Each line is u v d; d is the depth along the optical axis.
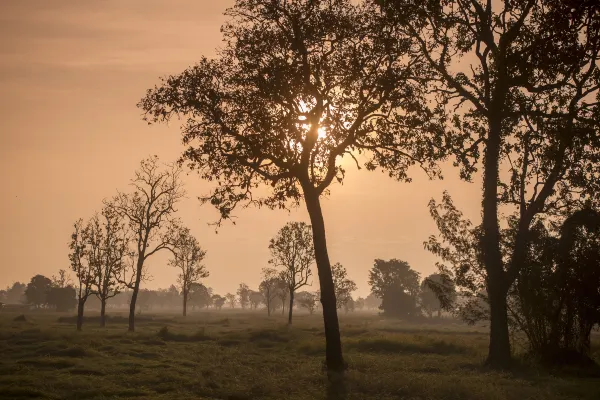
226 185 26.58
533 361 27.23
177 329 56.09
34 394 16.52
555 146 26.61
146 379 20.39
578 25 18.11
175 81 25.09
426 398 17.56
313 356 30.92
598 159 27.48
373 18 25.12
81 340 34.31
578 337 28.03
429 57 26.89
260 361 27.67
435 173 27.27
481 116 27.70
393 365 25.20
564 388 19.86
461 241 28.78
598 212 28.11
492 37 26.81
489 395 17.53
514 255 27.06
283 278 74.19
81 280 51.28
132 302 52.38
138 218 55.22
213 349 33.31
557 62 20.08
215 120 24.94
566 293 27.67
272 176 26.25
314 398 17.23
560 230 28.73
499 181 29.47
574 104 25.33
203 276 97.75
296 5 25.05
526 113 26.25
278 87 24.30
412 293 133.12
